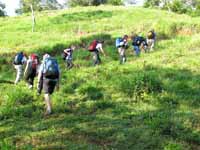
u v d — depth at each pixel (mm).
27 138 11414
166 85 16141
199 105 14430
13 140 11258
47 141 11148
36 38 36875
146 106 14336
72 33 39469
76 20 46812
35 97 15844
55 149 10531
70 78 18578
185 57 22906
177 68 19578
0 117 13977
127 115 13352
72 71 20781
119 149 10625
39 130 12203
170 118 12531
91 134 11734
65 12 51781
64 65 25875
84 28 41156
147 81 15688
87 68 21359
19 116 14031
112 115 13484
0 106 15180
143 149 10633
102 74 18766
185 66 20172
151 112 13492
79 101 15227
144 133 11516
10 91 16828
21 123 13148
